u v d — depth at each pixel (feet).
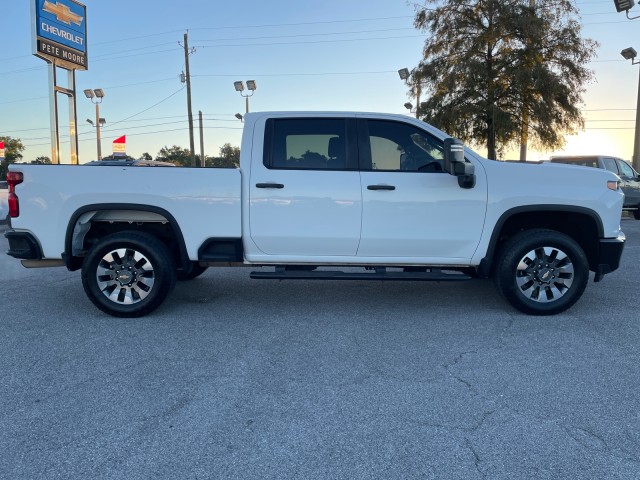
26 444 9.61
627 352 14.07
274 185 16.62
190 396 11.56
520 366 13.15
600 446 9.45
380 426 10.19
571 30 72.64
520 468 8.80
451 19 75.51
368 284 22.66
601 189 16.97
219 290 21.63
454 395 11.53
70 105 83.92
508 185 16.72
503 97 74.02
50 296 20.89
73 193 16.81
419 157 17.11
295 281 23.32
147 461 9.05
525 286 17.30
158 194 16.76
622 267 26.08
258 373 12.82
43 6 75.25
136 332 16.06
